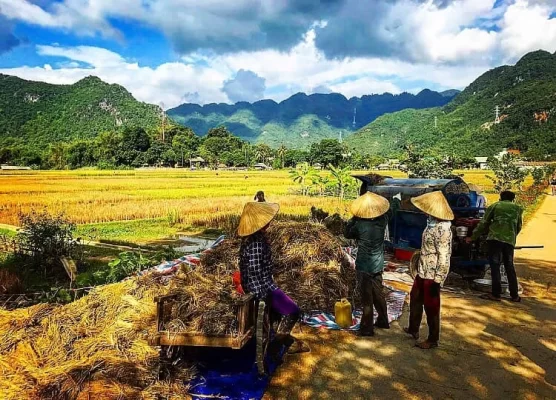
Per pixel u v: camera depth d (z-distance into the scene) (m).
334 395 4.49
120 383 4.32
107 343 4.85
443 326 6.46
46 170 99.19
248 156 127.00
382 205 5.93
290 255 7.38
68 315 5.45
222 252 7.55
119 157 113.81
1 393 4.06
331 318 6.62
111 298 5.86
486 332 6.24
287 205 25.69
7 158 109.12
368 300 5.99
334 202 27.09
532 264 10.60
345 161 104.44
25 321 5.32
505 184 32.44
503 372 5.04
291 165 130.12
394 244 10.77
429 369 5.09
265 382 4.66
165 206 24.45
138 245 13.95
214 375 4.78
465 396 4.50
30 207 24.02
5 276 8.92
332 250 7.67
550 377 4.93
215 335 4.31
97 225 19.34
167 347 4.71
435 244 5.54
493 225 7.72
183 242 15.15
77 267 10.51
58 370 4.35
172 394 4.36
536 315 6.96
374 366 5.15
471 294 8.13
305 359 5.31
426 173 29.06
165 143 123.12
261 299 4.71
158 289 5.93
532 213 21.94
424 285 5.68
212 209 23.59
